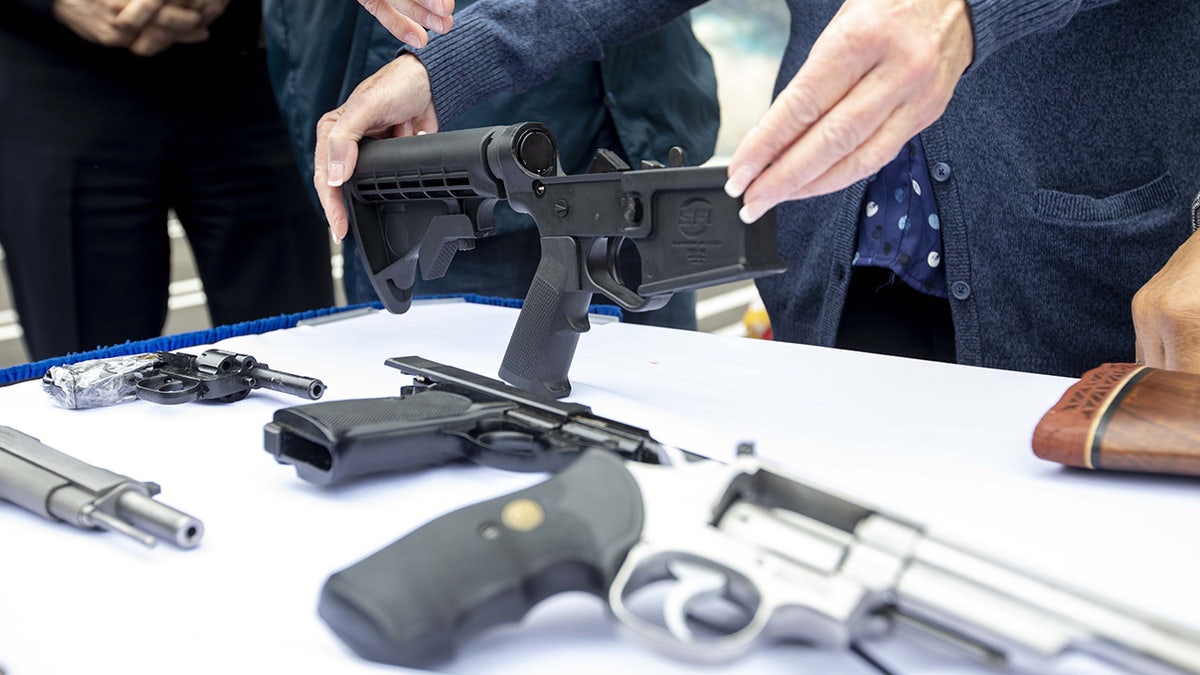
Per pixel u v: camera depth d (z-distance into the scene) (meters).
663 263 1.04
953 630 0.57
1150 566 0.73
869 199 1.50
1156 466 0.86
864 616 0.60
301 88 1.78
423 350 1.46
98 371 1.18
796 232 1.68
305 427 0.89
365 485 0.92
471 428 0.95
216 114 2.09
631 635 0.58
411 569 0.61
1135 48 1.27
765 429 1.05
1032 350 1.46
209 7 1.92
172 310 3.25
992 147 1.39
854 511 0.63
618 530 0.64
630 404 1.15
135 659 0.62
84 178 1.96
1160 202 1.30
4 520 0.85
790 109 0.88
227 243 2.21
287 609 0.69
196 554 0.78
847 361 1.34
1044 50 1.32
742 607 0.64
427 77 1.43
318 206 1.87
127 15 1.82
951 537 0.60
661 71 1.95
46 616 0.68
